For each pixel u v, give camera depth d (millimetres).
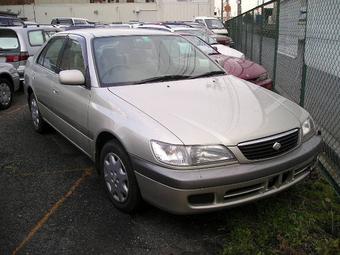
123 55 4551
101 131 3879
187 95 3984
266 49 10430
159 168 3207
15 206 3965
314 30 6168
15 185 4430
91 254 3217
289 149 3529
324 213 3703
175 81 4391
